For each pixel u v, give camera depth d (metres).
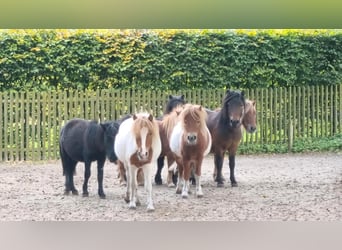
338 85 23.42
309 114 22.94
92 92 21.09
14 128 20.53
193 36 22.17
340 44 23.39
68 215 12.53
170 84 22.06
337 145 22.53
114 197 14.42
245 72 22.62
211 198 14.14
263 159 20.73
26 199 14.16
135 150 12.63
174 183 15.99
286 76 23.00
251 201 13.77
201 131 13.81
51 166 19.42
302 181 16.39
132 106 21.48
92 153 14.23
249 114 16.38
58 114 20.86
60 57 21.25
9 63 20.91
